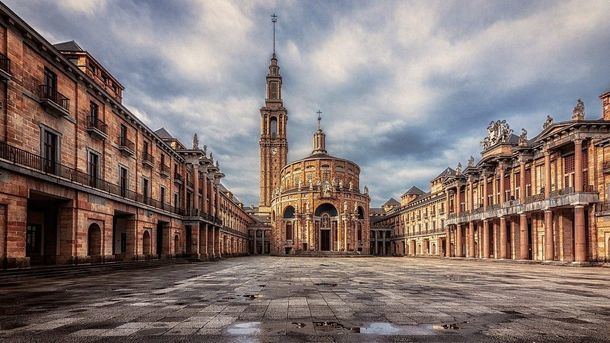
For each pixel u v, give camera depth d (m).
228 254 80.88
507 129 58.41
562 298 13.79
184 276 23.94
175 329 8.77
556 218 44.84
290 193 100.44
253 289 16.56
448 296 14.30
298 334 8.31
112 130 34.09
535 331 8.63
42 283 19.19
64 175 26.66
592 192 39.25
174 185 50.84
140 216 38.69
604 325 9.25
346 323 9.41
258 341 7.75
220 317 10.12
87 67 36.41
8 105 21.75
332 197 97.62
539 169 48.78
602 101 42.66
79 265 26.94
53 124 25.81
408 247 109.62
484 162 60.03
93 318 10.03
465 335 8.25
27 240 27.67
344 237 96.12
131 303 12.57
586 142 40.41
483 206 62.09
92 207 29.47
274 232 106.25
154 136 43.28
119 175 35.41
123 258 37.19
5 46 21.61
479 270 31.50
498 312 10.88
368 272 28.53
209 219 59.56
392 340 7.83
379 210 166.88
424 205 97.94
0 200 20.47
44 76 25.20
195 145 56.75
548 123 44.69
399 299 13.47
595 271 30.11
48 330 8.71
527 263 46.75
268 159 141.75
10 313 10.79
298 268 34.25
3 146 21.08
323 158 105.38
